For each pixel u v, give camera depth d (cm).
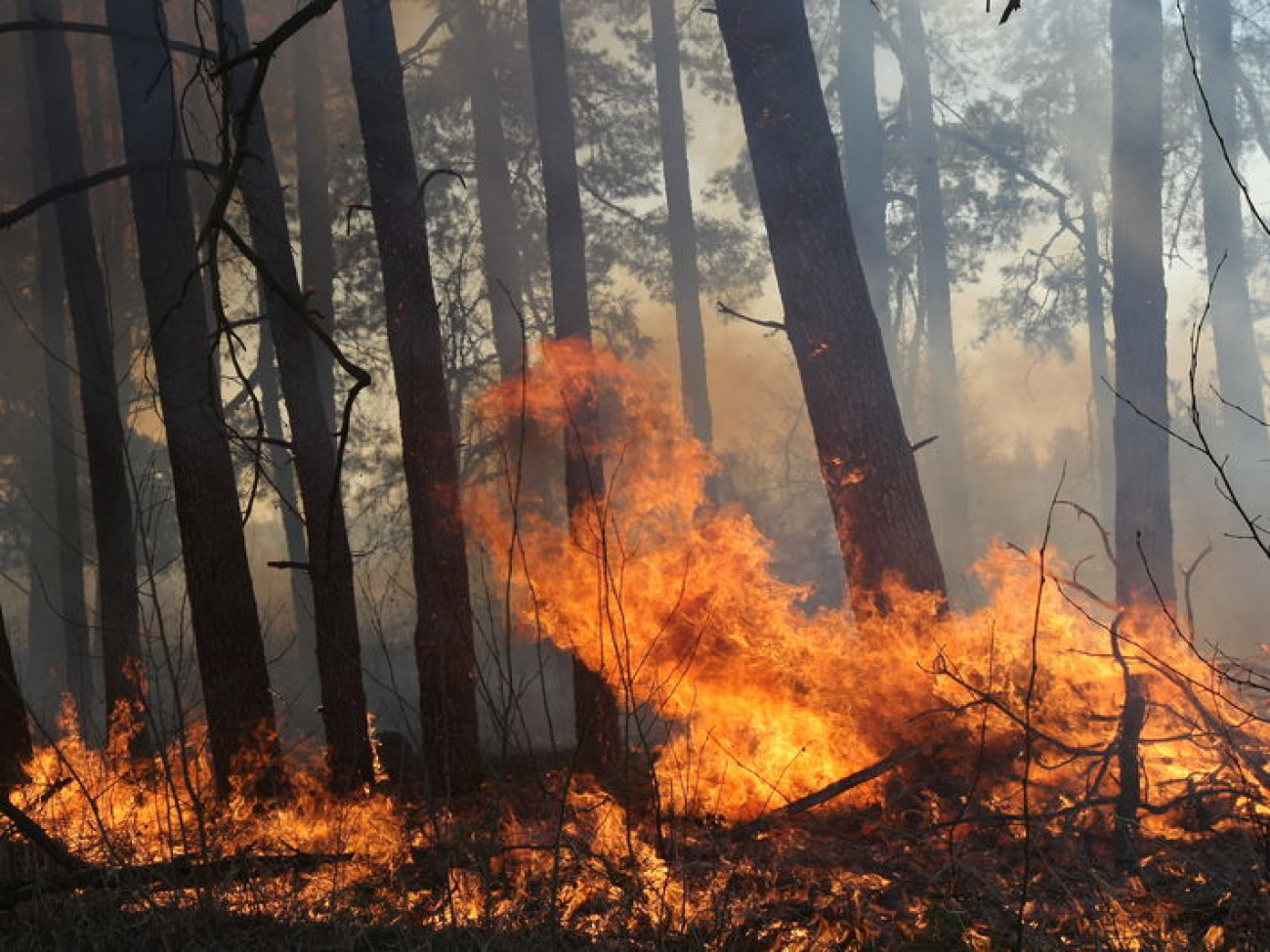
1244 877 455
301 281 2180
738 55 894
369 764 988
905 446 861
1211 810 549
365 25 988
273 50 506
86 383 1402
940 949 416
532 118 2520
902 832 561
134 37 1102
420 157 2575
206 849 471
